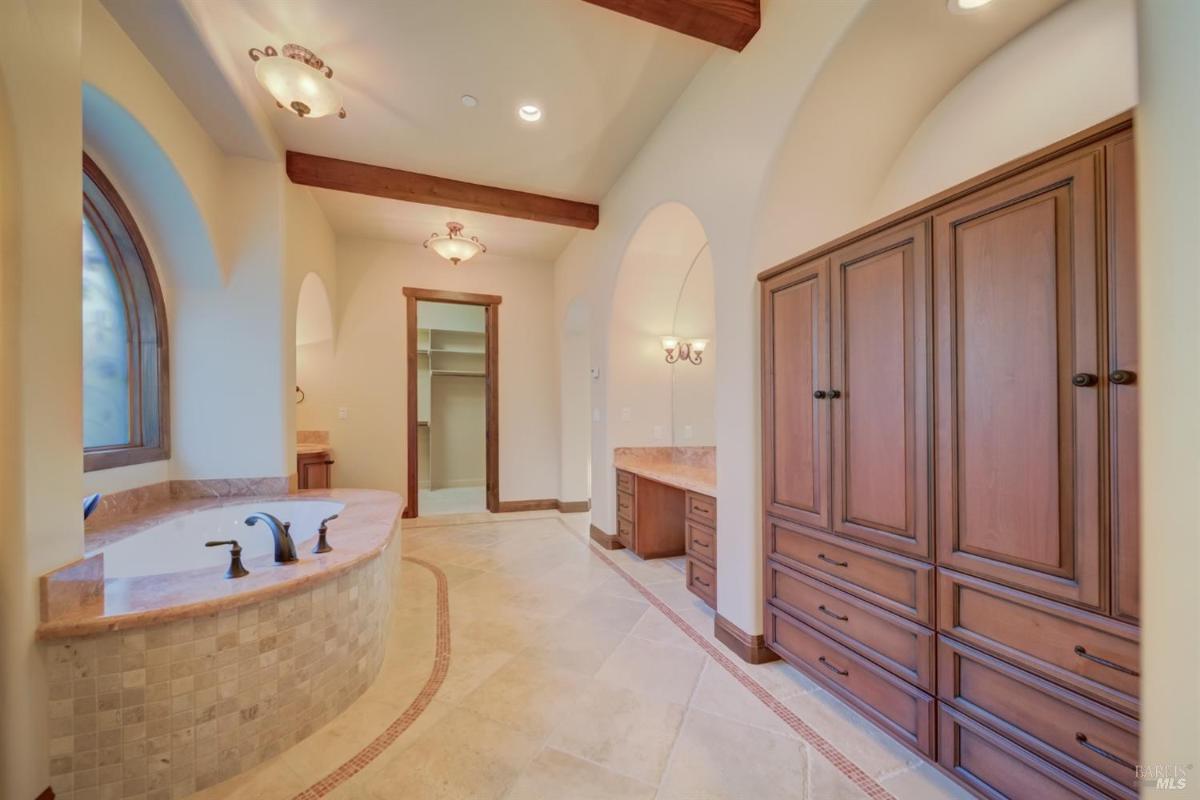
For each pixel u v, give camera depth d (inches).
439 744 66.9
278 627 65.9
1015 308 50.1
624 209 146.0
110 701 55.3
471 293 221.5
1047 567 47.5
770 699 77.2
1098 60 58.3
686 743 66.9
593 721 71.8
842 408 71.2
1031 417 48.8
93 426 104.3
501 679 83.3
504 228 191.8
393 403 207.6
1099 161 43.5
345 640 75.6
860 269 68.3
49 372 54.4
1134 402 41.4
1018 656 50.1
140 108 90.4
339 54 96.6
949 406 56.7
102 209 103.8
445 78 104.0
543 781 60.0
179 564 105.3
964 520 55.3
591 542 172.4
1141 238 23.9
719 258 97.3
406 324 210.4
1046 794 47.4
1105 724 43.4
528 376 229.9
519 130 124.1
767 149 81.9
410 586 128.4
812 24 71.5
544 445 231.8
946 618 57.1
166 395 121.0
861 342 68.2
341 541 88.9
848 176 84.9
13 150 50.4
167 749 57.7
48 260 54.4
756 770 61.8
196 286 123.9
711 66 99.0
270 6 85.0
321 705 70.9
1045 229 47.4
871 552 66.4
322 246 175.0
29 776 51.0
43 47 53.8
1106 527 43.2
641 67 101.9
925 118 78.5
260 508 122.5
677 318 166.2
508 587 127.5
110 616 55.2
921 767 62.1
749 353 88.7
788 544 82.1
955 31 65.5
